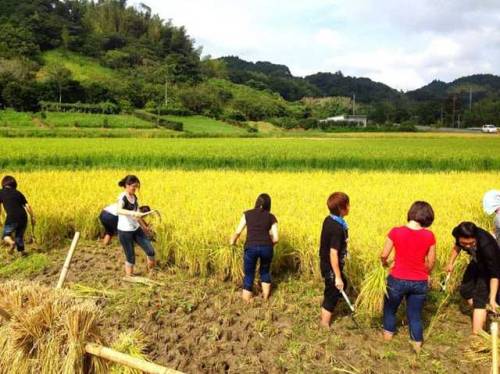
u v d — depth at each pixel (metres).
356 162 26.77
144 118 93.50
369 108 171.88
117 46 162.25
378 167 26.84
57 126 78.31
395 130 99.69
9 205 8.82
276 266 7.90
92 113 98.38
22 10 152.25
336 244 5.68
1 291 4.29
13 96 89.81
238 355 5.39
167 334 5.88
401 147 39.06
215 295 7.13
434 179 18.34
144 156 26.05
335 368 5.06
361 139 65.50
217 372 5.07
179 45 176.12
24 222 8.97
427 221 5.30
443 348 5.55
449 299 6.84
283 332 5.89
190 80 144.75
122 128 80.00
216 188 14.48
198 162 26.31
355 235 7.75
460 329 6.06
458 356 5.38
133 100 113.50
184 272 8.10
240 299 6.96
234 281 7.62
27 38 135.75
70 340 3.84
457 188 15.03
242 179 17.23
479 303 5.59
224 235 8.02
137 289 7.23
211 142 44.78
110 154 26.23
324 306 6.01
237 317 6.36
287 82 198.00
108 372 3.97
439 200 12.16
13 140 42.94
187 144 38.28
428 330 5.99
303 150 31.92
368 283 6.00
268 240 6.77
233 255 7.54
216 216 9.43
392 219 9.37
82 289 7.23
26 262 8.61
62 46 147.75
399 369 5.09
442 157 26.95
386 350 5.47
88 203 10.85
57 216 10.05
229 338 5.80
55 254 9.24
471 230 5.47
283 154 27.64
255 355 5.38
